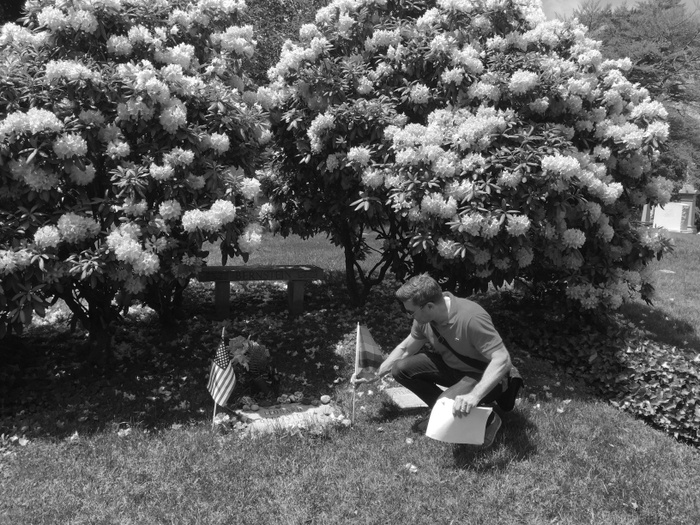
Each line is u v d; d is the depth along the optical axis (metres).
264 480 3.38
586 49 5.89
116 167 4.50
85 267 4.04
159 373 5.04
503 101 5.45
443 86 5.45
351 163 5.33
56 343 5.64
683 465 3.73
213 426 4.02
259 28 11.54
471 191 4.72
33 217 4.08
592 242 5.79
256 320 6.39
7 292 4.07
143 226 4.39
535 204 4.83
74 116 4.22
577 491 3.33
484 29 5.70
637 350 5.23
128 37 4.77
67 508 3.11
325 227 6.83
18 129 3.91
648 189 6.11
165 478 3.39
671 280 9.52
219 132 4.88
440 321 3.63
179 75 4.61
